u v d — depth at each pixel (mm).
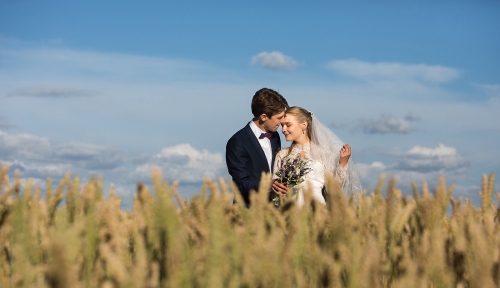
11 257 1709
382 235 1725
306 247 1583
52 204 2162
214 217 1400
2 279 1762
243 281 1300
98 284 1528
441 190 1958
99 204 1878
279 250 1412
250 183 5957
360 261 1425
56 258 1074
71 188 2016
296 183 5688
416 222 2068
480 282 1458
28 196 1868
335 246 1501
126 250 1681
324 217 1761
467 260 1680
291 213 1905
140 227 1755
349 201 2316
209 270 1303
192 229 1705
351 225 1703
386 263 1717
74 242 1423
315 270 1495
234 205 1944
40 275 1431
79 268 1463
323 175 5949
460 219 2273
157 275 1311
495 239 1759
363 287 1355
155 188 1347
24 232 1625
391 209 1793
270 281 1298
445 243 1896
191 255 1389
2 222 1857
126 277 1213
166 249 1392
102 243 1629
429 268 1572
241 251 1369
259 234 1488
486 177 2414
